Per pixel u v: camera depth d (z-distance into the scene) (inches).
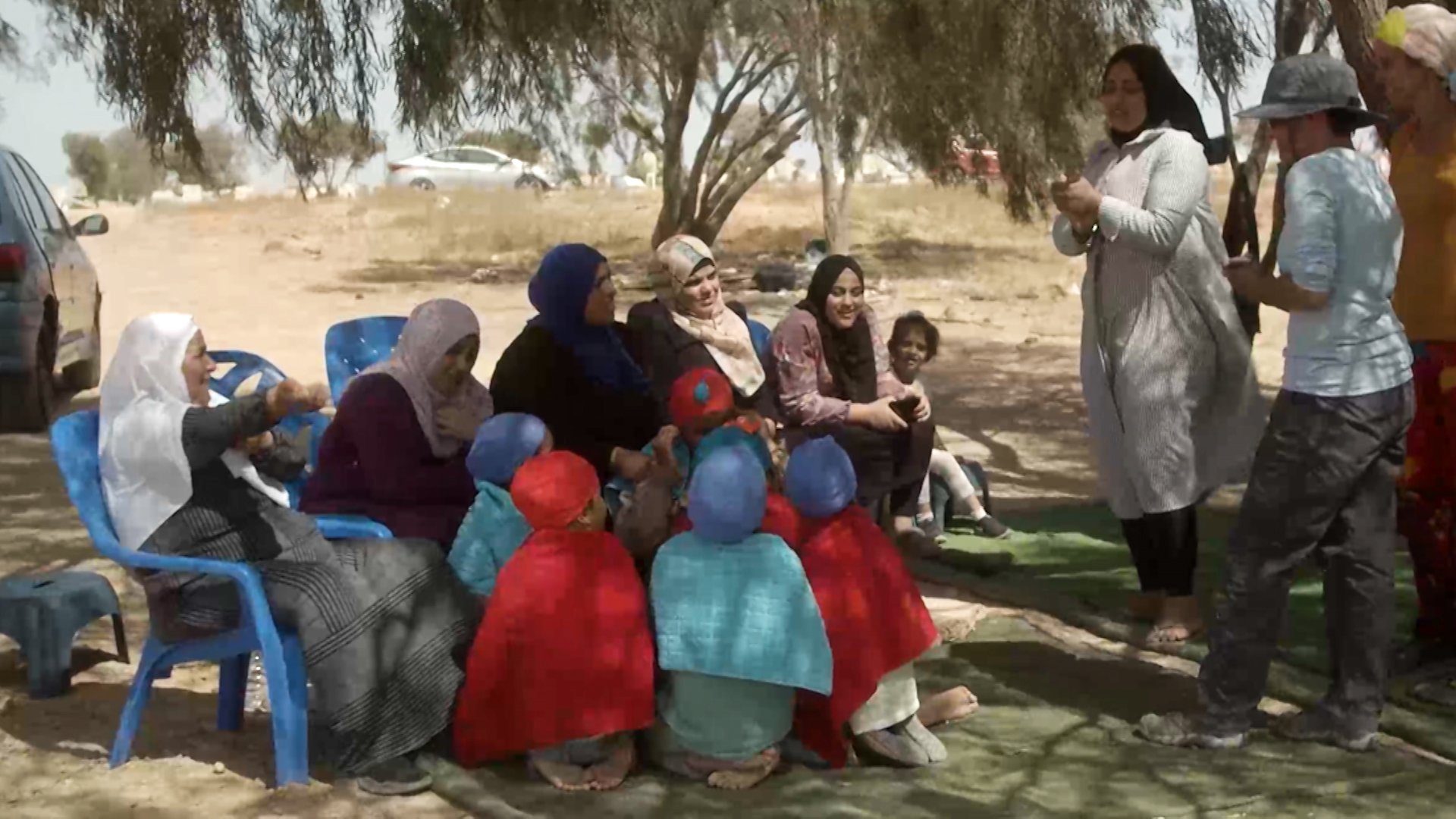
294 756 179.2
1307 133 185.3
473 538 190.4
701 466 178.2
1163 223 213.9
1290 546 183.9
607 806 173.2
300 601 178.2
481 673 180.5
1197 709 197.8
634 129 929.5
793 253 1047.0
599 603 178.2
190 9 270.2
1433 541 211.9
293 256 1106.1
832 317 240.7
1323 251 176.4
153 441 176.9
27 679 220.1
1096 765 185.0
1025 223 374.0
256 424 176.1
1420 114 201.2
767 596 175.9
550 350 212.7
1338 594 187.8
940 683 216.4
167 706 209.5
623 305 784.9
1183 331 220.5
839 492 183.8
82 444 182.2
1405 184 204.8
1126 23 312.3
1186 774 181.8
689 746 179.6
